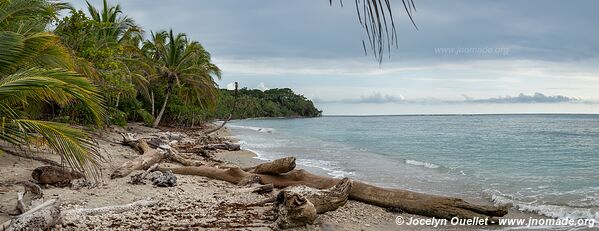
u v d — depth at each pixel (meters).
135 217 7.69
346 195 8.87
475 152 26.42
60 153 6.33
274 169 11.63
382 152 26.00
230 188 11.12
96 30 24.19
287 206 7.50
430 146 31.08
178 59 40.81
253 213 8.45
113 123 25.12
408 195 9.60
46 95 7.02
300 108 169.88
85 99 6.75
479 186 13.46
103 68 21.52
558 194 11.93
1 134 6.25
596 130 57.28
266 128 66.12
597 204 10.41
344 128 67.19
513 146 31.34
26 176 10.39
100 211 7.75
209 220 7.80
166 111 44.25
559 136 44.28
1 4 10.31
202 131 44.81
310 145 31.33
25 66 8.08
